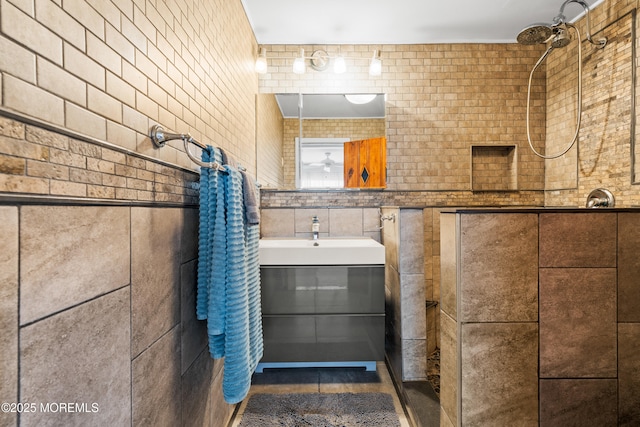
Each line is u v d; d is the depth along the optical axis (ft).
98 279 2.01
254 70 7.14
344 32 7.07
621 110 5.40
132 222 2.38
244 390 3.34
